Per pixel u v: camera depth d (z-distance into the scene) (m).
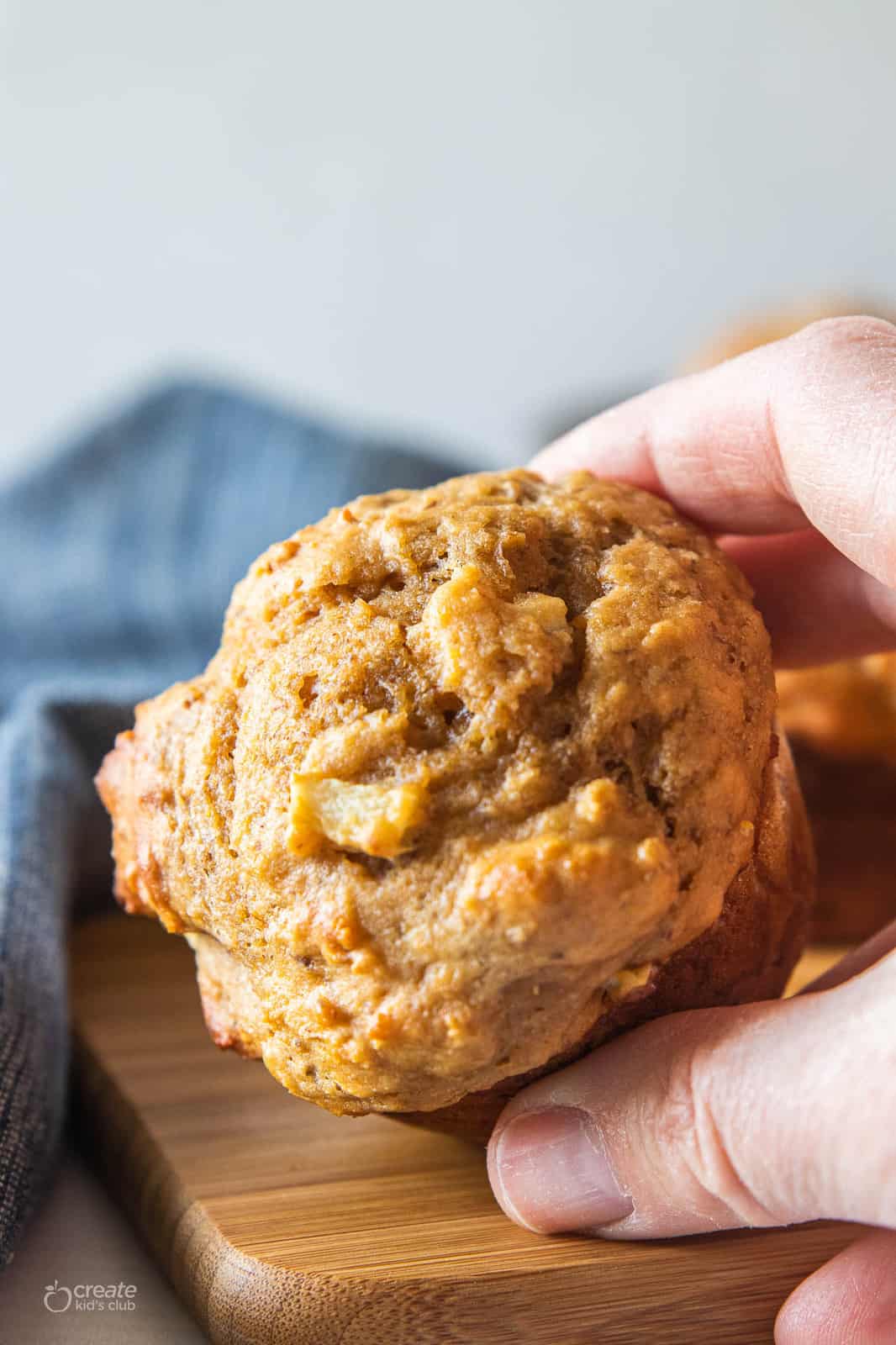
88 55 0.61
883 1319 0.20
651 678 0.20
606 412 0.25
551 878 0.19
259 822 0.20
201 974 0.22
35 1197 0.23
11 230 0.62
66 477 0.45
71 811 0.31
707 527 0.25
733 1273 0.21
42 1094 0.24
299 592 0.21
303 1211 0.22
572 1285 0.20
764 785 0.22
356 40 0.63
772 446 0.23
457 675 0.20
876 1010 0.19
